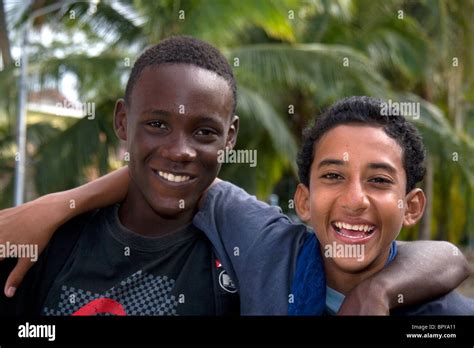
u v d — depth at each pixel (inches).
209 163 64.8
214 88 64.1
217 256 67.0
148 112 63.2
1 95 252.2
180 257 67.6
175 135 63.2
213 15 235.9
